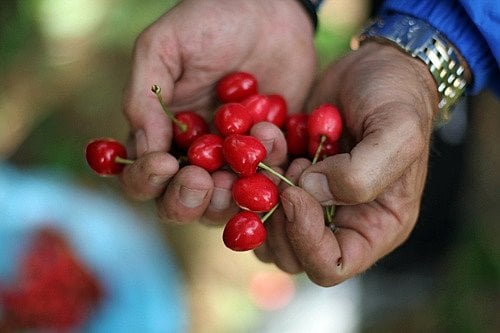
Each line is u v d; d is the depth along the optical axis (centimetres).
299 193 82
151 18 150
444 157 131
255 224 83
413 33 90
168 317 124
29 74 151
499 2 86
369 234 86
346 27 144
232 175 86
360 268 86
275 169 87
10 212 121
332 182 82
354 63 92
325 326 137
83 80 153
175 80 93
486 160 131
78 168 145
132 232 126
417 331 131
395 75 88
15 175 126
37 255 119
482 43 90
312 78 97
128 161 88
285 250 87
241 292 147
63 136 149
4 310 117
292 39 95
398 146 81
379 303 135
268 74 96
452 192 133
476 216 133
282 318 141
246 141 83
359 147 82
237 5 93
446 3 90
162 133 89
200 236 152
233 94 92
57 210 123
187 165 87
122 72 153
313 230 82
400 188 86
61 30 150
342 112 89
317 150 87
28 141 148
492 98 128
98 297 121
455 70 91
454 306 129
